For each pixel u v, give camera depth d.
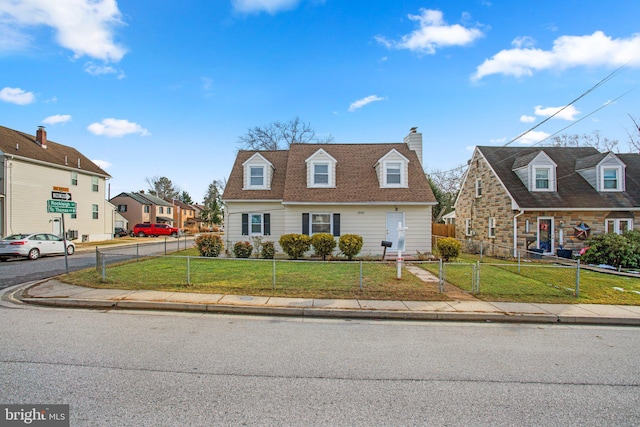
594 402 3.72
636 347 5.58
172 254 18.11
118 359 4.68
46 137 26.45
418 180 17.89
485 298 8.41
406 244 16.98
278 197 17.78
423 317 7.19
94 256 18.16
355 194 17.17
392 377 4.28
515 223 18.30
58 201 10.84
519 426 3.23
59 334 5.73
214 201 62.66
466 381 4.20
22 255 16.25
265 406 3.51
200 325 6.45
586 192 18.72
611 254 14.33
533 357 5.07
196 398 3.64
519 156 21.39
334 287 9.24
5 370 4.26
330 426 3.16
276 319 7.00
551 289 9.38
